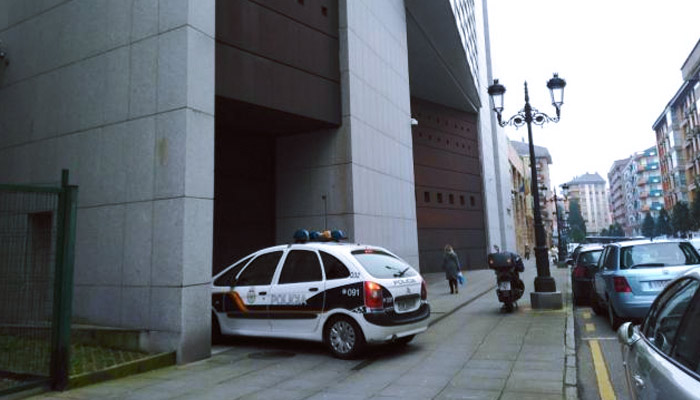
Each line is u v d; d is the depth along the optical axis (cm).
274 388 575
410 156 1789
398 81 1756
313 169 1359
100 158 852
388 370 648
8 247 680
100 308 811
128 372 645
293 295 753
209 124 795
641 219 12425
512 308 1137
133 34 840
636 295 828
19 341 650
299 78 1212
